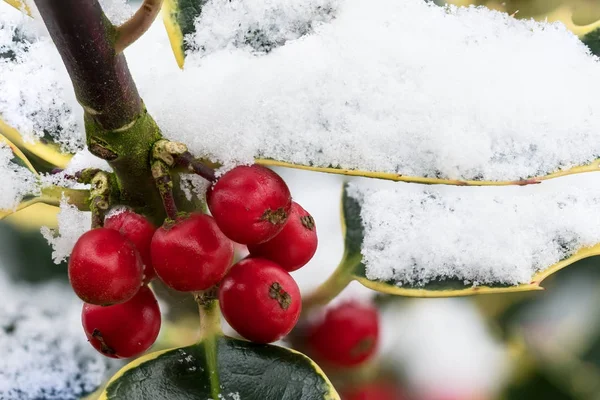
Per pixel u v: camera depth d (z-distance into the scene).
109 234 0.21
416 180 0.22
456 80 0.22
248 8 0.23
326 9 0.23
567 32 0.23
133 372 0.22
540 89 0.22
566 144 0.22
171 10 0.23
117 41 0.20
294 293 0.22
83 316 0.22
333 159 0.22
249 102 0.22
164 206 0.22
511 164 0.22
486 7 0.24
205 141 0.22
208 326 0.23
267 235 0.21
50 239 0.22
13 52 0.23
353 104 0.22
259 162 0.22
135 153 0.21
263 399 0.22
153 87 0.22
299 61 0.22
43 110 0.23
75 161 0.23
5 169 0.22
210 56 0.23
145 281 0.22
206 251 0.21
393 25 0.23
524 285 0.23
